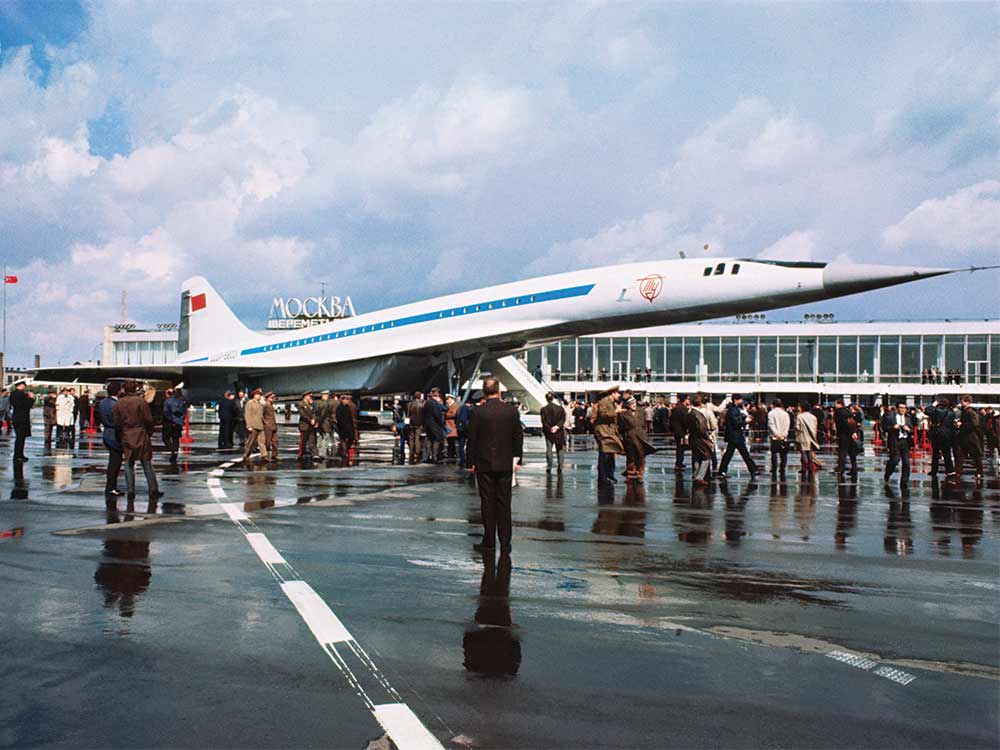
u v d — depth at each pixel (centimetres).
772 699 386
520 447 753
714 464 1680
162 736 338
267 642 464
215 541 788
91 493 1183
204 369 3519
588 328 2769
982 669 432
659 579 641
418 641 469
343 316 6538
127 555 713
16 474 1477
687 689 397
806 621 522
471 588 603
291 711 365
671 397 5322
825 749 332
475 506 1065
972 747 334
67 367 3472
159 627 491
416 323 3247
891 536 874
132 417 1099
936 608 559
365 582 618
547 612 536
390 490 1254
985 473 1942
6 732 341
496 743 334
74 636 472
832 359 5234
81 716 358
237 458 1945
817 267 2273
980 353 5056
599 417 1423
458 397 3231
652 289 2555
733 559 729
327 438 2098
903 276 2105
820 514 1055
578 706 374
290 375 3703
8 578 620
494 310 2967
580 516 1007
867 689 401
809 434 1661
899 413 1570
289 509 1030
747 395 5250
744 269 2389
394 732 344
